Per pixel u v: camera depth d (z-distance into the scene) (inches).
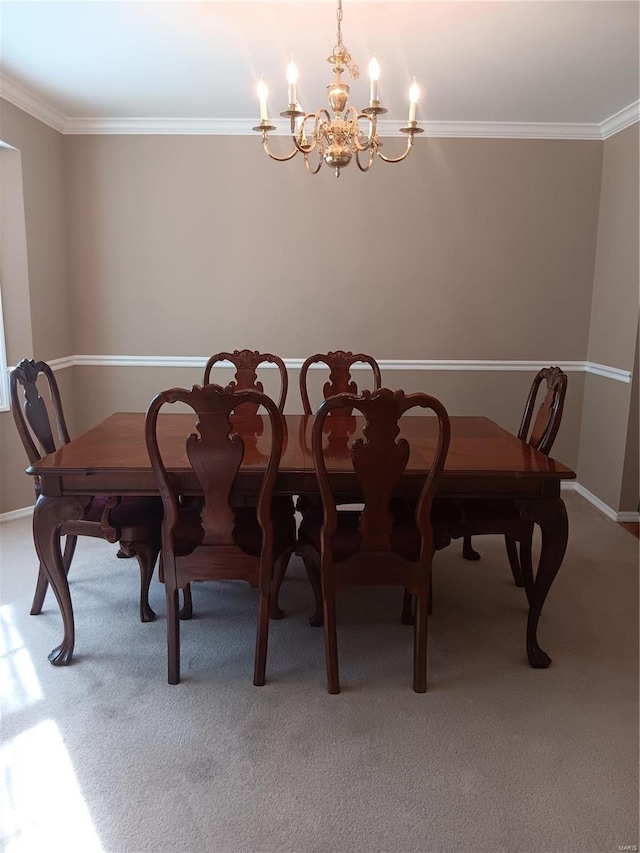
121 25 100.2
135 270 161.6
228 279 162.1
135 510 92.2
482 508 94.0
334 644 81.2
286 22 98.7
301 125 88.0
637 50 108.7
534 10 93.8
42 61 116.7
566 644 94.7
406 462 77.2
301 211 159.3
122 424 107.8
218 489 79.4
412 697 81.5
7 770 68.1
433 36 103.6
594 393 160.6
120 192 158.2
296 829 60.9
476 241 160.9
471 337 164.9
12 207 137.9
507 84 126.4
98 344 164.7
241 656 90.7
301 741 73.0
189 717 77.0
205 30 102.3
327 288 162.6
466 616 103.0
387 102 138.9
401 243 160.7
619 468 146.4
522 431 111.0
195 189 158.4
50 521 84.4
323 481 77.0
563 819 62.6
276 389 166.6
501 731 75.2
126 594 108.8
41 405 100.1
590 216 159.8
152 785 66.2
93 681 84.1
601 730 75.7
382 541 80.5
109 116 152.0
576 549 130.4
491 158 157.2
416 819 62.2
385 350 165.3
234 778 67.2
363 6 93.2
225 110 147.7
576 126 154.3
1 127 129.1
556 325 164.6
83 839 59.6
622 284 147.1
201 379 166.4
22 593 108.3
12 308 140.9
